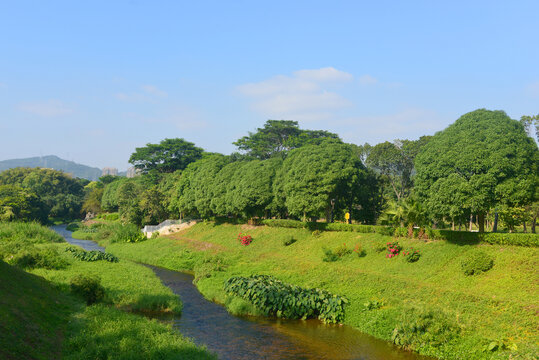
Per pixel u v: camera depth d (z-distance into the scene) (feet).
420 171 91.45
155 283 92.38
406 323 58.70
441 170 84.84
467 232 84.58
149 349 46.50
